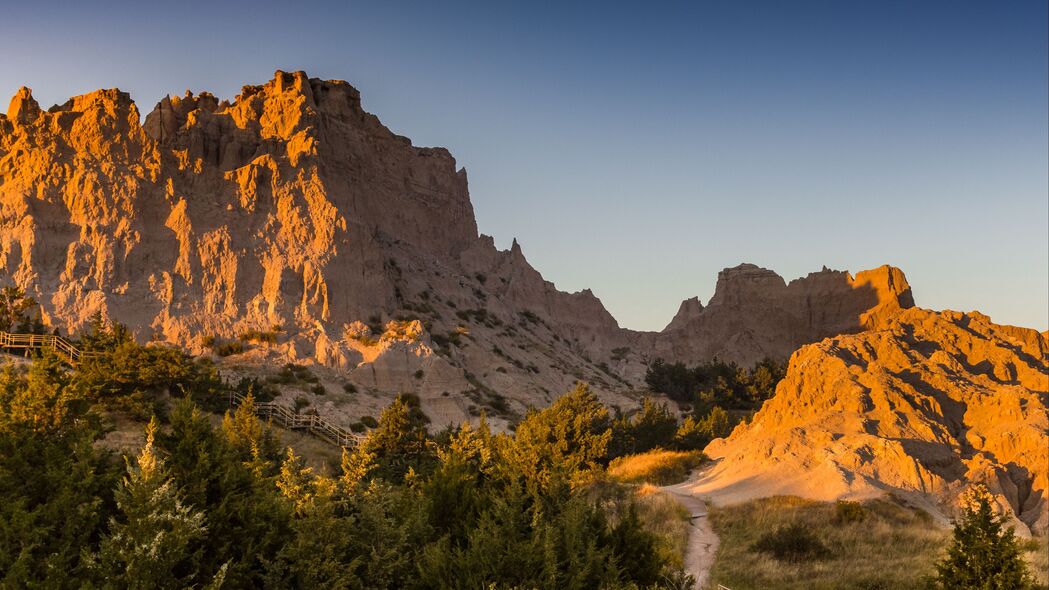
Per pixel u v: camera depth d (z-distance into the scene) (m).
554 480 28.00
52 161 87.38
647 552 24.66
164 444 22.95
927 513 42.66
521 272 146.88
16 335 61.44
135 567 17.47
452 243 140.38
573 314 152.50
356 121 127.62
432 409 81.19
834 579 30.84
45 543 19.02
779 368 120.25
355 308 91.75
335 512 24.94
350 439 57.12
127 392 50.81
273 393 70.50
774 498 44.56
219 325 83.56
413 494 27.59
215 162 100.50
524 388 96.00
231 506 21.47
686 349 154.88
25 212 83.50
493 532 22.45
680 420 104.50
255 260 89.69
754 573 32.09
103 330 67.62
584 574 21.02
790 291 154.50
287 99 111.56
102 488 21.17
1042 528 42.53
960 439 52.19
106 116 92.06
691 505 45.16
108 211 86.06
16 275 79.62
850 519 39.91
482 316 117.19
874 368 58.09
